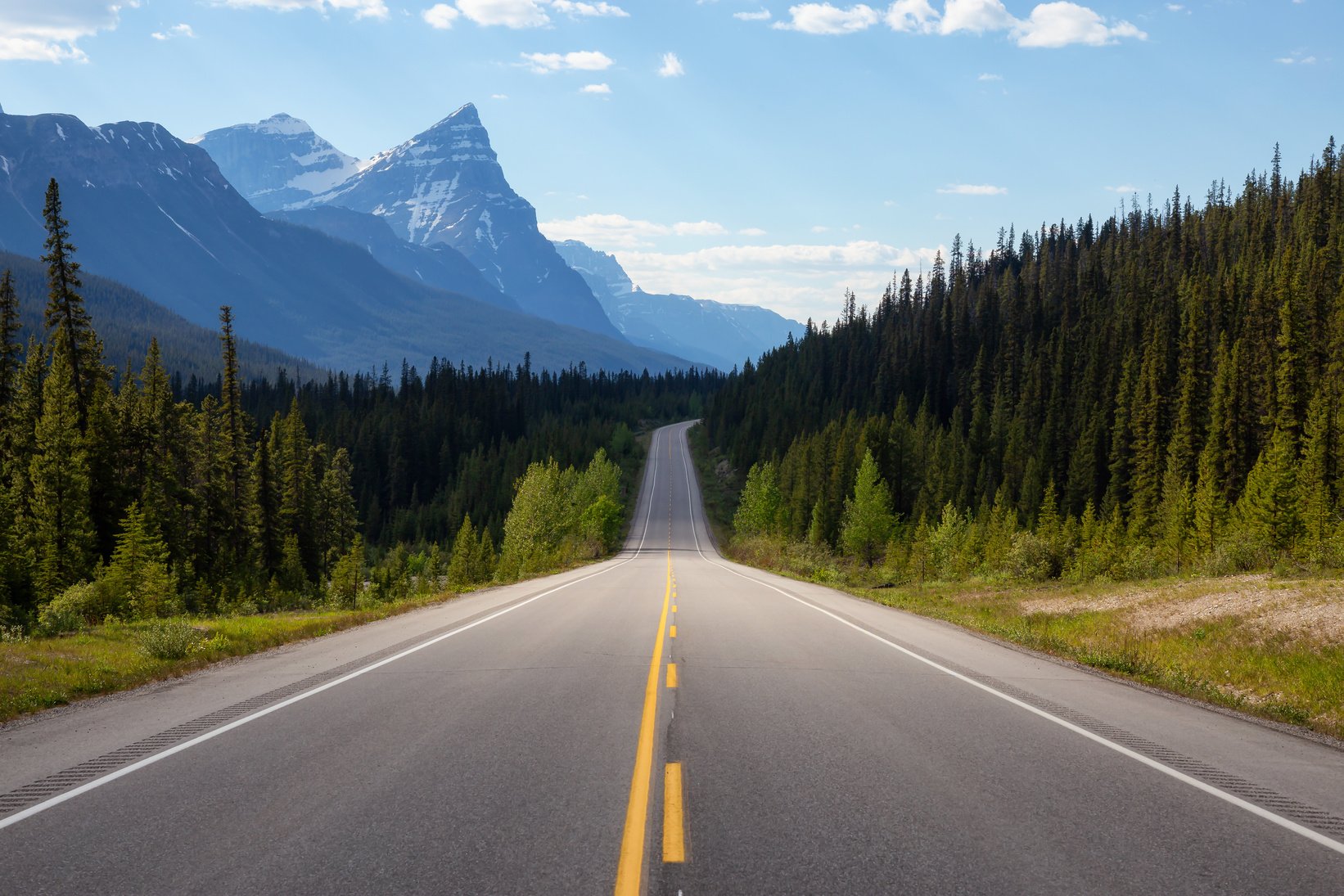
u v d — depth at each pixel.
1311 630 15.88
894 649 13.87
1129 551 38.38
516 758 6.83
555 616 19.38
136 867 4.66
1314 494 45.56
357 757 6.89
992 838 5.12
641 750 7.09
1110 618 21.56
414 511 132.38
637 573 43.84
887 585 43.53
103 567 37.00
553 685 10.23
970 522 71.50
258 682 10.76
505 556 56.94
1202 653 15.16
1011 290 150.12
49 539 37.66
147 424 46.22
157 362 53.38
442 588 48.59
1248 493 48.25
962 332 139.38
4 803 5.80
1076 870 4.66
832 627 17.31
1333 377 59.16
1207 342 86.12
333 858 4.75
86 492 39.28
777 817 5.43
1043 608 25.11
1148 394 79.25
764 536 82.62
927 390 135.38
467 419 163.38
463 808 5.57
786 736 7.64
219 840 5.03
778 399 162.25
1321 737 8.86
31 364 42.91
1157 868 4.72
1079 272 146.62
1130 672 12.88
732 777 6.31
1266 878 4.62
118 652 13.58
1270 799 6.09
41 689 10.16
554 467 81.19
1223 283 95.19
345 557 49.31
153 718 8.62
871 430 96.50
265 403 162.75
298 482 66.19
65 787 6.14
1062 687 10.83
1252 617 18.09
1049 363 114.00
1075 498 84.81
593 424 167.50
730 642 14.46
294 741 7.46
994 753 7.18
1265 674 12.91
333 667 11.80
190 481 52.00
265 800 5.79
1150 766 6.90
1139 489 76.06
